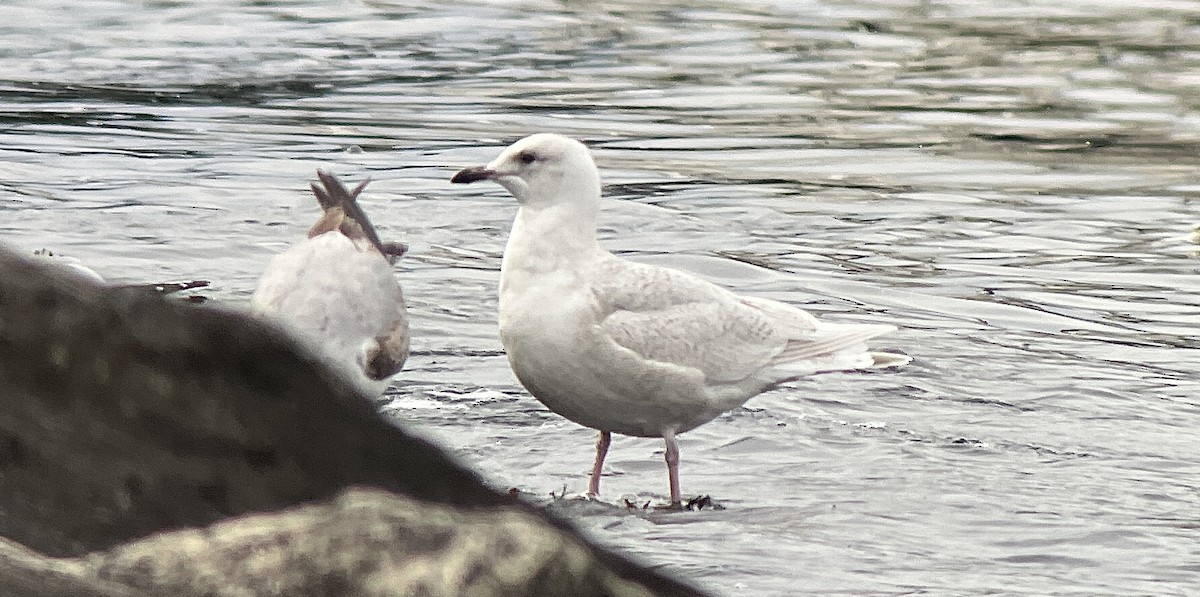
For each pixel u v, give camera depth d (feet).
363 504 15.29
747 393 39.29
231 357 15.28
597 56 110.93
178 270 59.00
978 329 54.70
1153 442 43.70
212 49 109.50
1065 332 54.65
